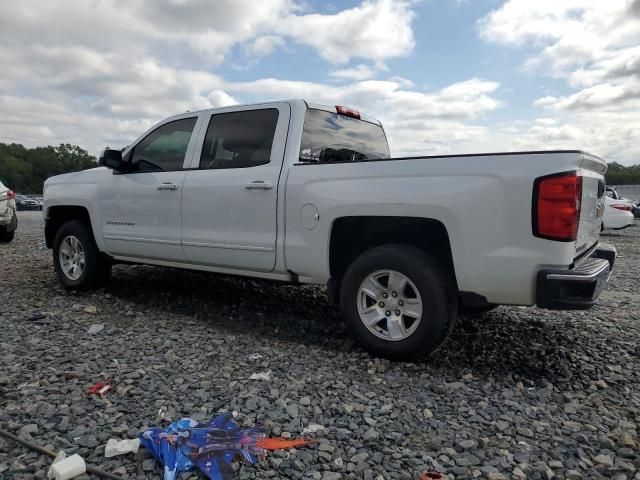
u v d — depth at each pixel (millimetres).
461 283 3512
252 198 4391
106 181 5586
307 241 4086
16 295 5777
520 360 3988
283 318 5066
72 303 5422
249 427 2727
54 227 6363
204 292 6082
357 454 2512
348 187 3869
